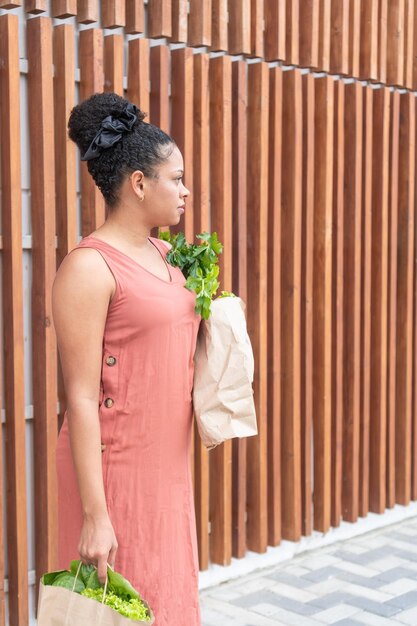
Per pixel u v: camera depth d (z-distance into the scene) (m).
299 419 4.08
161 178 1.94
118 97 1.98
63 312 1.87
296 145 3.95
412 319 4.70
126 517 1.96
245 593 3.68
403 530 4.54
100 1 3.23
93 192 3.17
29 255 3.11
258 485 3.92
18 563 3.07
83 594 1.76
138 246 2.00
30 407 3.13
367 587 3.76
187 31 3.54
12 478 3.06
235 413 2.08
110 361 1.93
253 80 3.79
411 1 4.50
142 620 1.68
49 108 3.00
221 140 3.63
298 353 4.05
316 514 4.27
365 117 4.36
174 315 1.96
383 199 4.46
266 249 3.86
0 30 2.91
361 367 4.49
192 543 2.09
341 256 4.26
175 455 2.02
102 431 1.94
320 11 4.01
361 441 4.51
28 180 3.08
